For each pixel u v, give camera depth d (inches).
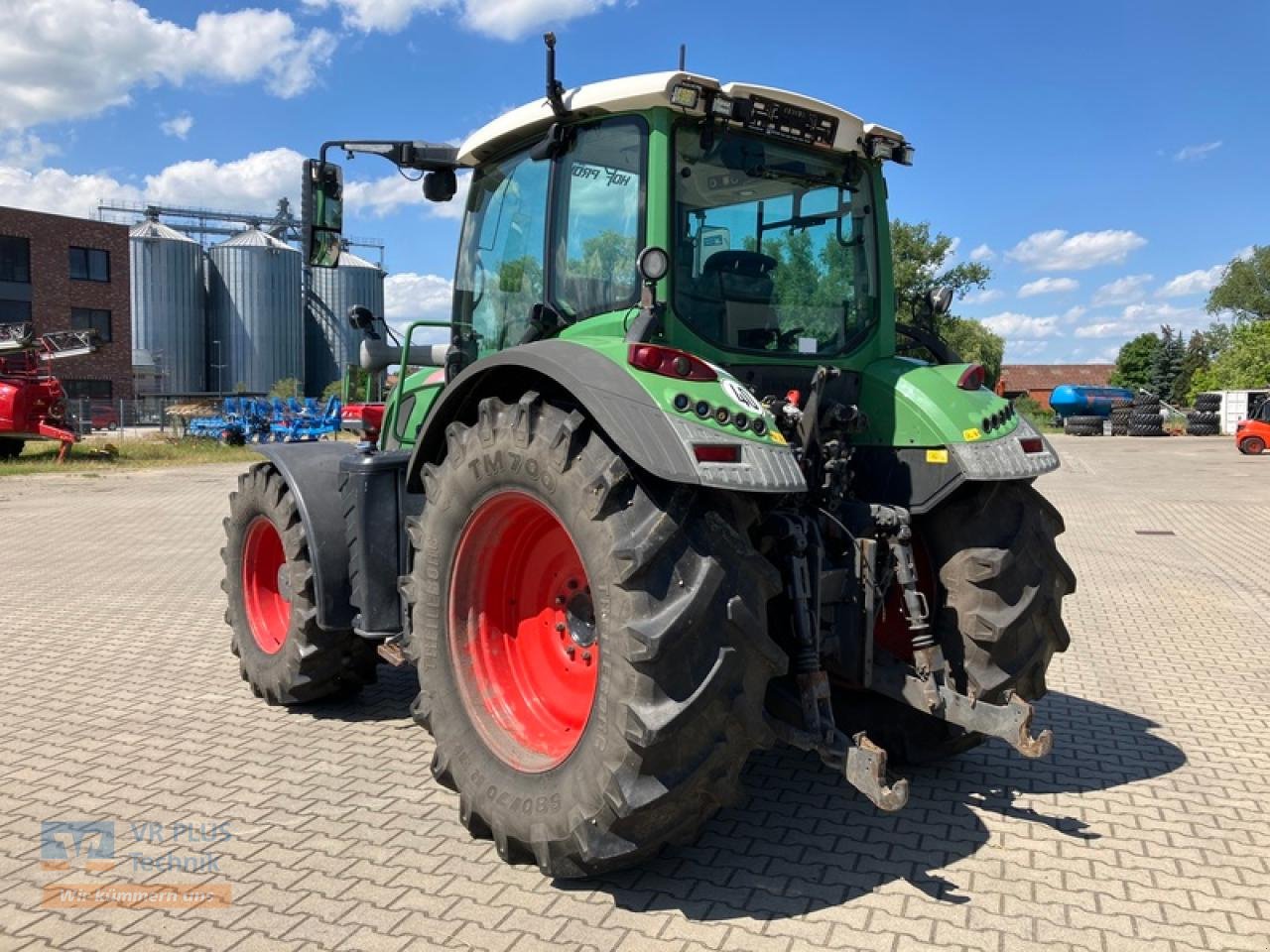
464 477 135.2
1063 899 123.0
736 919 116.9
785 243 154.2
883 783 116.5
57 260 1718.8
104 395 1780.3
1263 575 372.8
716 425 116.1
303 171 183.0
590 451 118.6
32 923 116.1
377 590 172.2
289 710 198.8
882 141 159.2
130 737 182.1
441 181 190.1
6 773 163.9
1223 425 1616.6
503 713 136.1
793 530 129.3
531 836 121.6
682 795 112.0
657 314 132.1
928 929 115.1
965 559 148.6
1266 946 112.7
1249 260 2819.9
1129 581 359.9
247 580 209.2
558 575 138.9
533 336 155.2
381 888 124.3
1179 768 170.1
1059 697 212.8
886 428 155.3
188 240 2190.0
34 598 315.0
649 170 138.9
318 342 2298.2
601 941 111.7
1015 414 156.3
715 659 111.5
